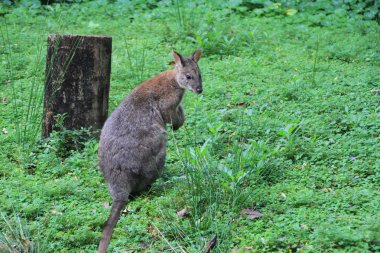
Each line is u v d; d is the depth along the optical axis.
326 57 15.29
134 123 9.21
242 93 12.97
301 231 7.56
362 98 12.31
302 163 9.80
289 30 17.44
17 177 9.55
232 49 15.85
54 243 7.80
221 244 7.46
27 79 14.04
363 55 15.31
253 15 18.84
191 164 9.02
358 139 10.35
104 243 7.39
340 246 7.27
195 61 10.62
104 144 9.02
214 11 18.73
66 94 10.65
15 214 8.12
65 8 19.66
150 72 14.37
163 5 19.83
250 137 10.84
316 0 19.88
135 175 8.95
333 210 8.16
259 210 8.40
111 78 14.03
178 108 10.44
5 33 16.97
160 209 8.48
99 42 10.55
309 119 11.31
